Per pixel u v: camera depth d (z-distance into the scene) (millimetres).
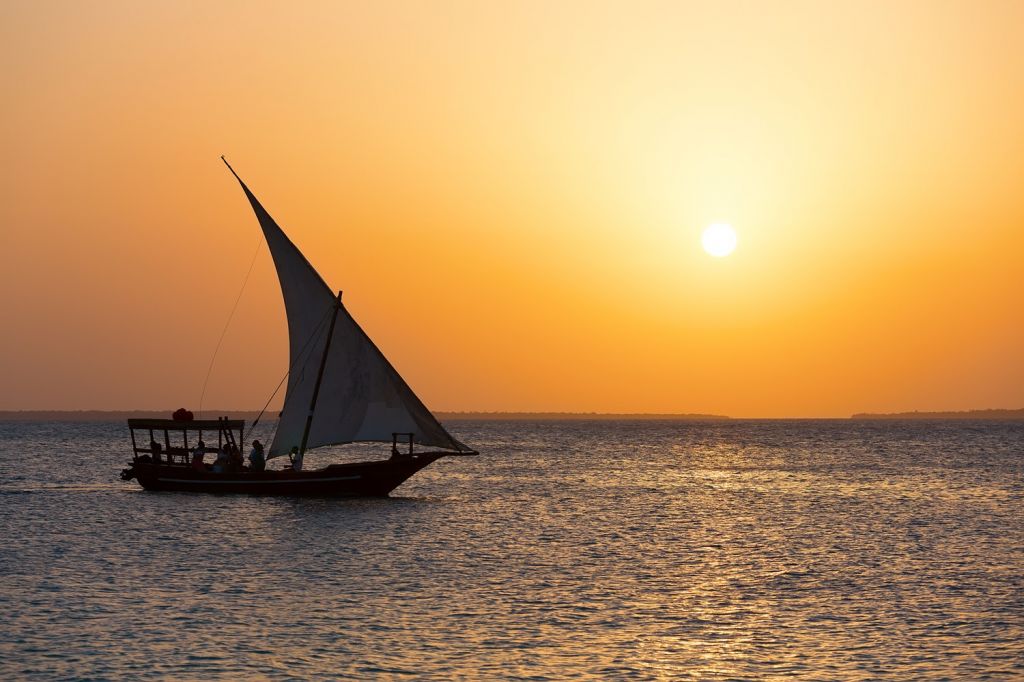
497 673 35500
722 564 57344
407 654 37688
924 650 38438
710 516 82688
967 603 46406
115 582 50406
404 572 54000
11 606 44719
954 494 104500
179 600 46344
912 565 57062
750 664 36656
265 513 78250
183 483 91188
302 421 86625
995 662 36844
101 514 77688
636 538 68312
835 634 40781
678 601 46938
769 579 52625
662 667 36219
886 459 175750
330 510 80625
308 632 40656
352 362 84875
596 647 38781
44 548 61188
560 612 44438
